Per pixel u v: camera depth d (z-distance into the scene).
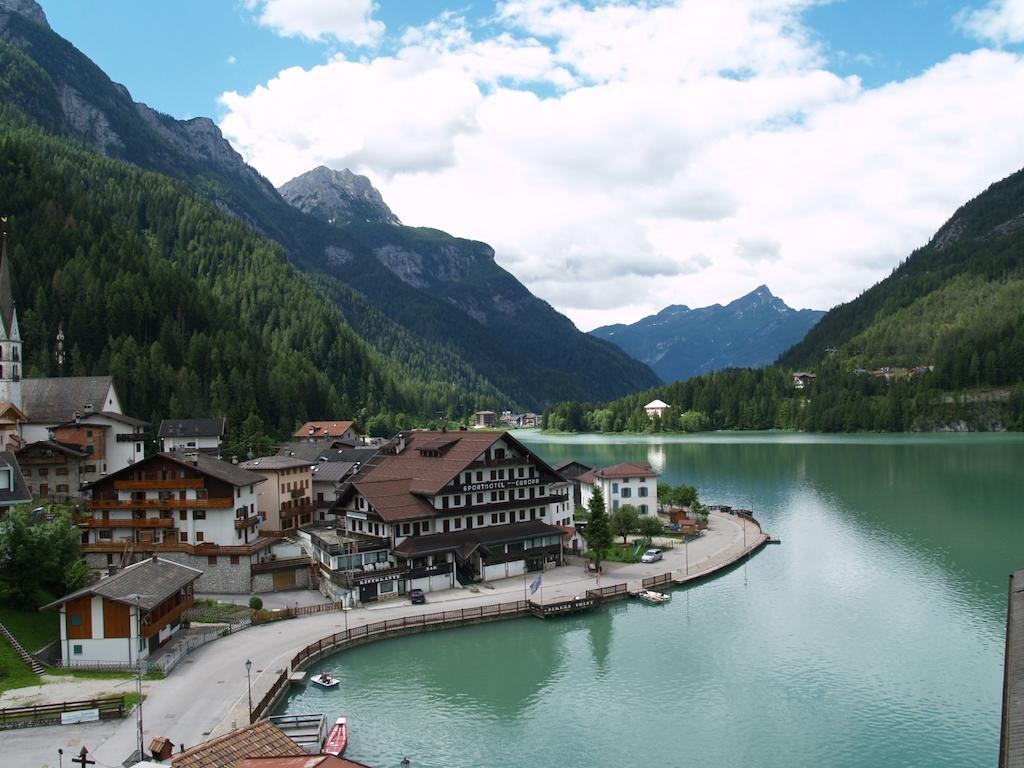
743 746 57.72
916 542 123.31
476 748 57.69
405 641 80.75
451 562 98.56
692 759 55.91
